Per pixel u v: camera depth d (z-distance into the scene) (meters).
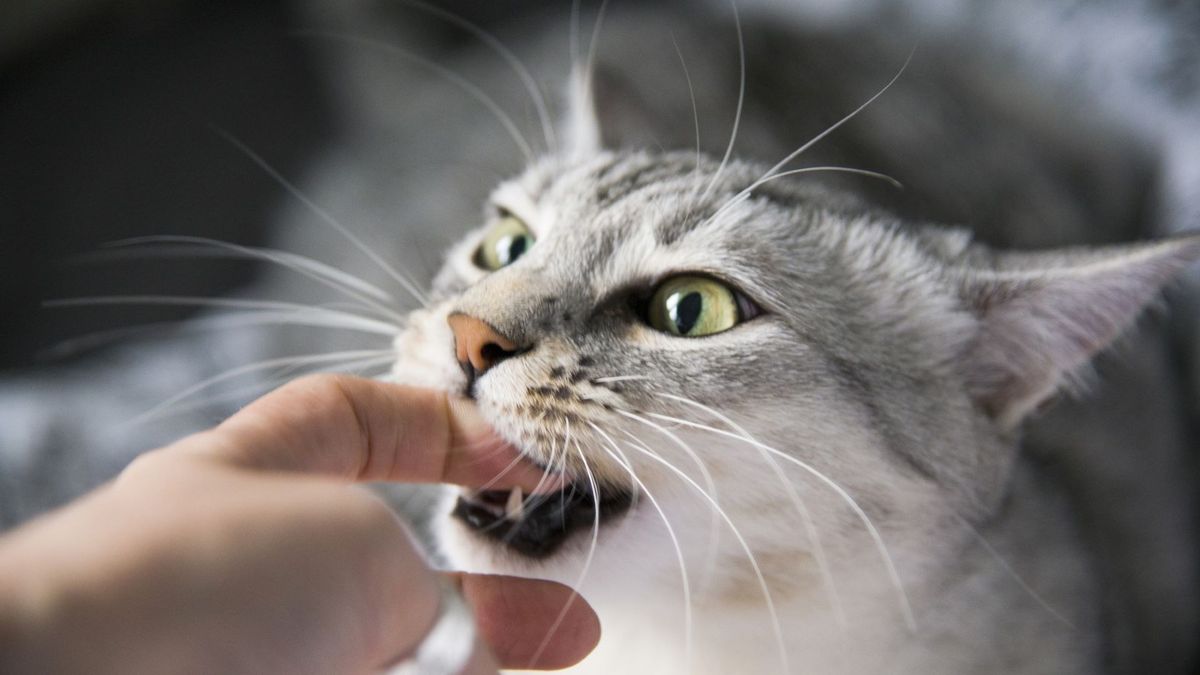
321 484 0.20
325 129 0.60
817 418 0.27
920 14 0.49
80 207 0.56
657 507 0.26
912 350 0.29
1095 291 0.28
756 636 0.29
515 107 0.45
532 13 0.59
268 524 0.18
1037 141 0.45
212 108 0.60
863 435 0.27
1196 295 0.42
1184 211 0.42
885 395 0.28
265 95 0.61
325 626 0.19
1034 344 0.29
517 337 0.26
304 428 0.22
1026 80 0.47
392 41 0.56
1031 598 0.31
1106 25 0.46
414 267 0.41
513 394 0.26
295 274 0.46
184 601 0.18
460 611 0.21
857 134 0.42
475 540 0.27
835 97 0.44
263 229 0.56
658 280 0.27
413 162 0.47
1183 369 0.44
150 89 0.61
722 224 0.27
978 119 0.45
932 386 0.29
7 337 0.51
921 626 0.29
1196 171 0.43
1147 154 0.44
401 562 0.20
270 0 0.65
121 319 0.52
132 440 0.40
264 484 0.19
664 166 0.31
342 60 0.59
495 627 0.25
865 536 0.28
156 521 0.18
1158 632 0.38
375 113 0.56
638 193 0.29
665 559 0.27
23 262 0.54
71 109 0.60
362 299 0.32
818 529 0.27
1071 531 0.34
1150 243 0.28
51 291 0.53
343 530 0.19
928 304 0.29
